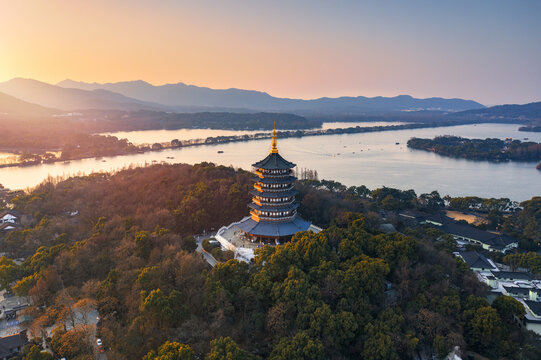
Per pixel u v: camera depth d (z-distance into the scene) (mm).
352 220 197000
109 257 158125
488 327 123000
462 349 121438
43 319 124250
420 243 163375
